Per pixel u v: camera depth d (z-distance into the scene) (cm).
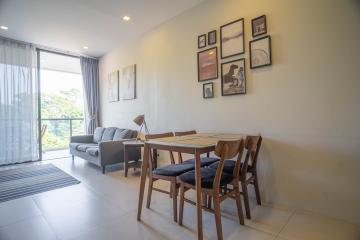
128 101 447
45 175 343
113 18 339
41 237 168
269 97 228
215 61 277
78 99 589
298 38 207
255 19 236
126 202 234
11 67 424
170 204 228
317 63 197
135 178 326
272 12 225
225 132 268
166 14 329
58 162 444
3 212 211
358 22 177
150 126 388
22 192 266
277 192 223
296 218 192
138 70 417
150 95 388
